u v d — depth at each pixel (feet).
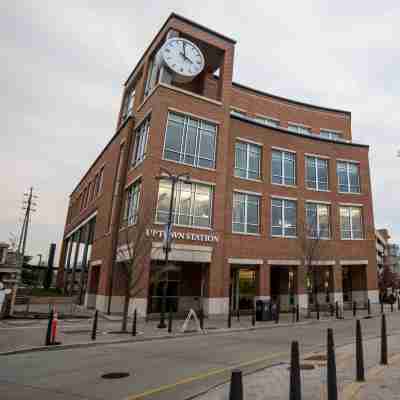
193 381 23.20
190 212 74.28
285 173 95.86
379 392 18.30
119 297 75.46
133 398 19.57
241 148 90.48
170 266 56.49
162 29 85.05
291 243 90.07
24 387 21.77
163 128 73.97
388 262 340.59
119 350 35.37
